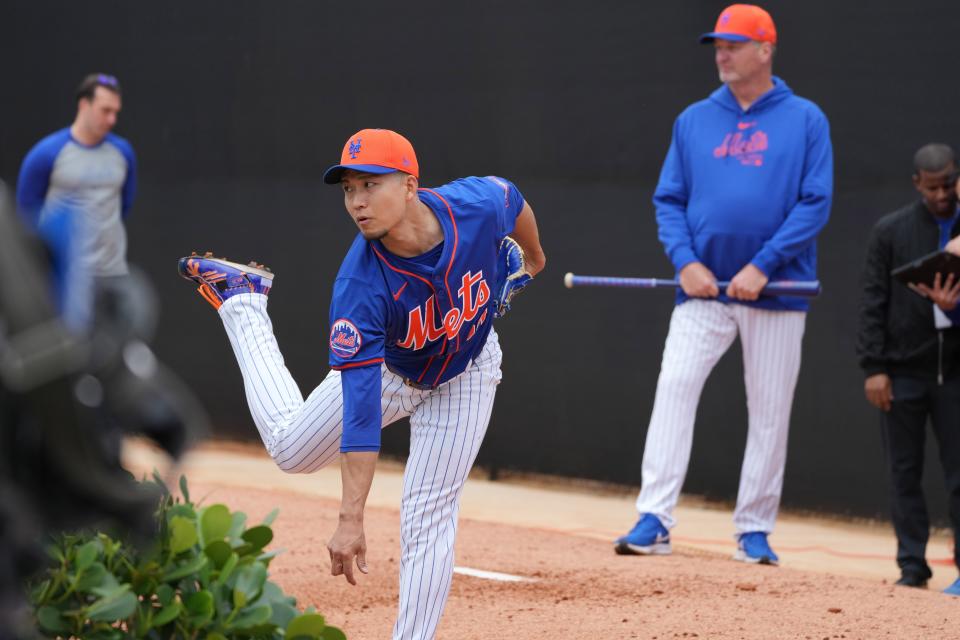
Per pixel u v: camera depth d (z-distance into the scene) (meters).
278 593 11.28
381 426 14.41
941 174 22.50
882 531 28.61
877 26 28.47
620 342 31.94
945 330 23.12
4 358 6.56
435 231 13.34
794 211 23.41
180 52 39.91
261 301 16.70
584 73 32.34
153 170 40.75
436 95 34.88
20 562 7.17
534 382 33.44
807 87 29.50
